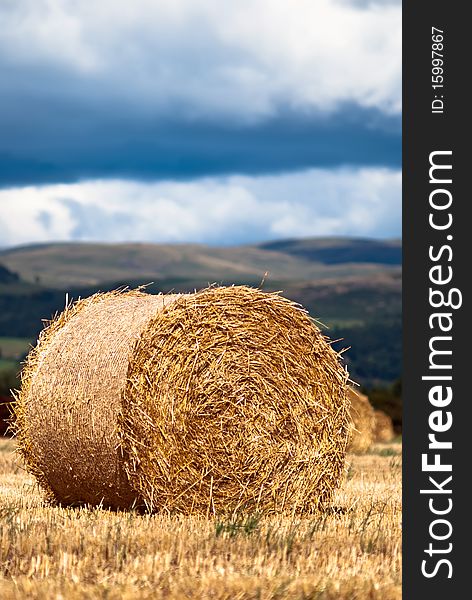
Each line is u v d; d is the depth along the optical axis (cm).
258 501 1552
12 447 2844
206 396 1528
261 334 1577
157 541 1179
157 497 1491
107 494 1534
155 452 1488
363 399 3212
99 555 1121
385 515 1523
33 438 1594
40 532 1210
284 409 1587
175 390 1503
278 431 1578
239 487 1547
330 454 1620
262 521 1414
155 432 1488
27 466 1662
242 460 1549
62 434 1540
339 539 1256
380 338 17312
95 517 1407
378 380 14988
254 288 1586
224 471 1536
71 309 1666
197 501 1515
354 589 1023
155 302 1566
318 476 1605
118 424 1473
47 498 1659
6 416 3484
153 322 1506
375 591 1027
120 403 1473
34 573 1062
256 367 1570
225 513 1515
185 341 1520
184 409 1506
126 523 1311
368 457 2862
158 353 1499
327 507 1619
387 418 4069
